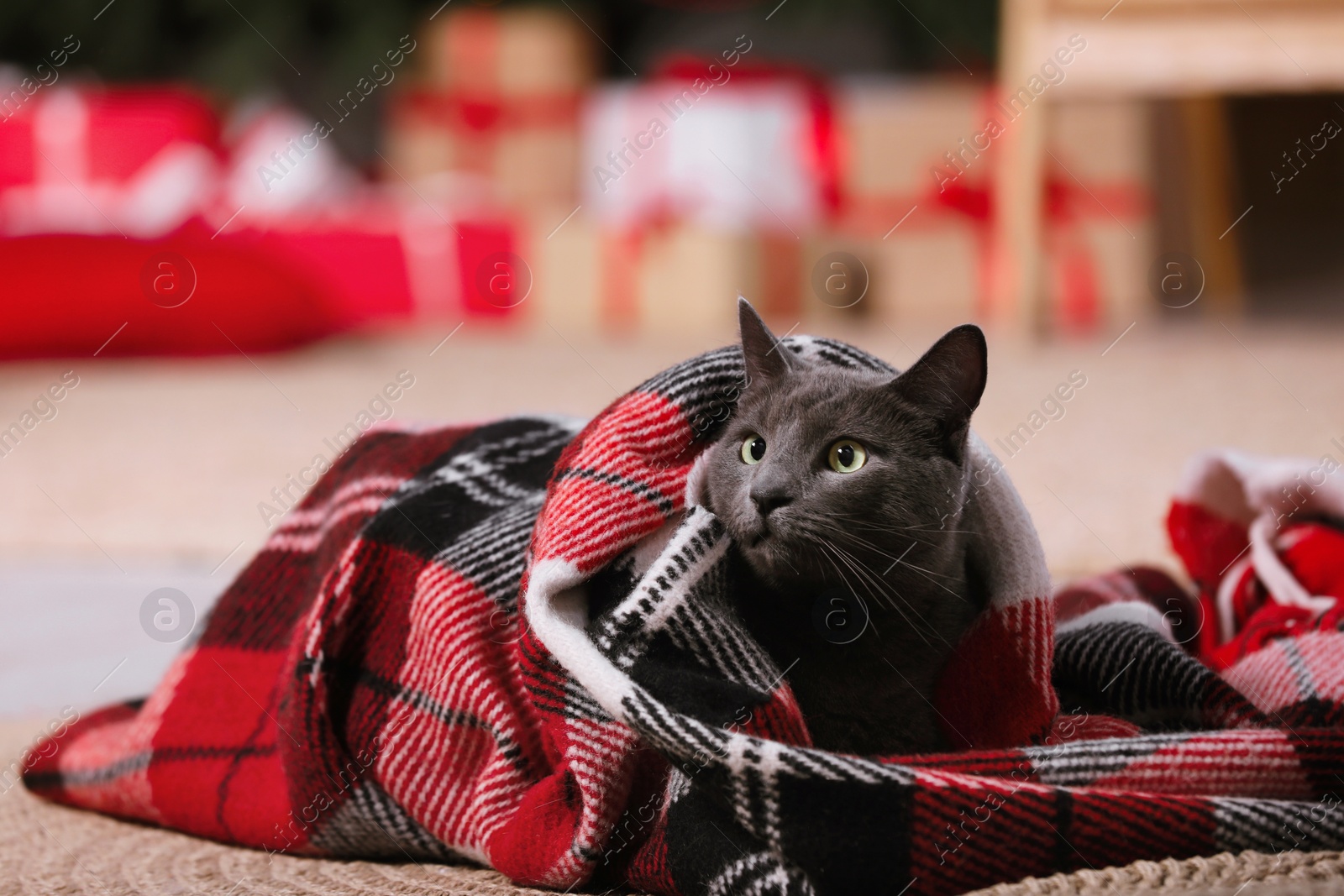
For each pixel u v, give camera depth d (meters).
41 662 1.54
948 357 1.16
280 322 3.52
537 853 1.13
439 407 2.68
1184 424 2.25
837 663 1.17
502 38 4.55
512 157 4.57
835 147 4.11
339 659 1.21
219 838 1.24
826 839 1.07
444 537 1.20
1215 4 2.78
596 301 4.16
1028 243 3.27
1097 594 1.32
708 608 1.14
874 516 1.16
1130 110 3.80
